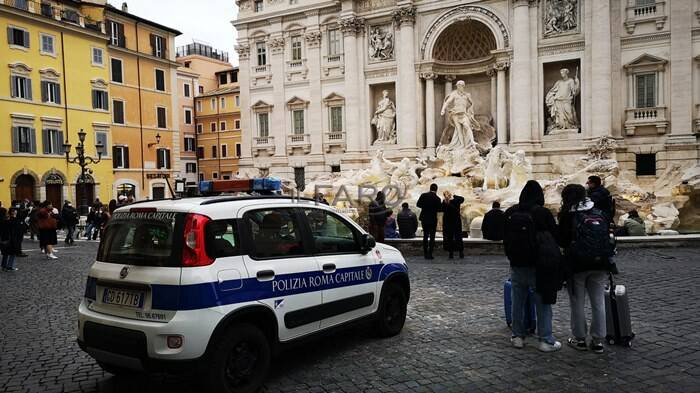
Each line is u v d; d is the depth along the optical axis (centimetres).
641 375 671
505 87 3841
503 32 3788
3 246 1750
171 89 5519
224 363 600
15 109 3991
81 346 662
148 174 5188
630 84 3506
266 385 668
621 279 1245
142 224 646
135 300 612
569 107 3641
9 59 3953
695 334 825
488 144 3900
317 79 4591
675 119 3369
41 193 4153
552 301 742
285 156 4803
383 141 4297
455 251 1809
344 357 770
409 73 4094
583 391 627
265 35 4888
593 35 3500
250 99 5012
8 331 970
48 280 1541
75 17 4528
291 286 689
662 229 2359
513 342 798
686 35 3328
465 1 3888
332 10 4494
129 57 5025
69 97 4391
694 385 635
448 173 3238
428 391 639
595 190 1156
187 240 600
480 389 641
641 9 3450
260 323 670
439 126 4228
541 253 742
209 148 7125
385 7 4225
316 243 759
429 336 863
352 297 789
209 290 594
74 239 2950
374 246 849
